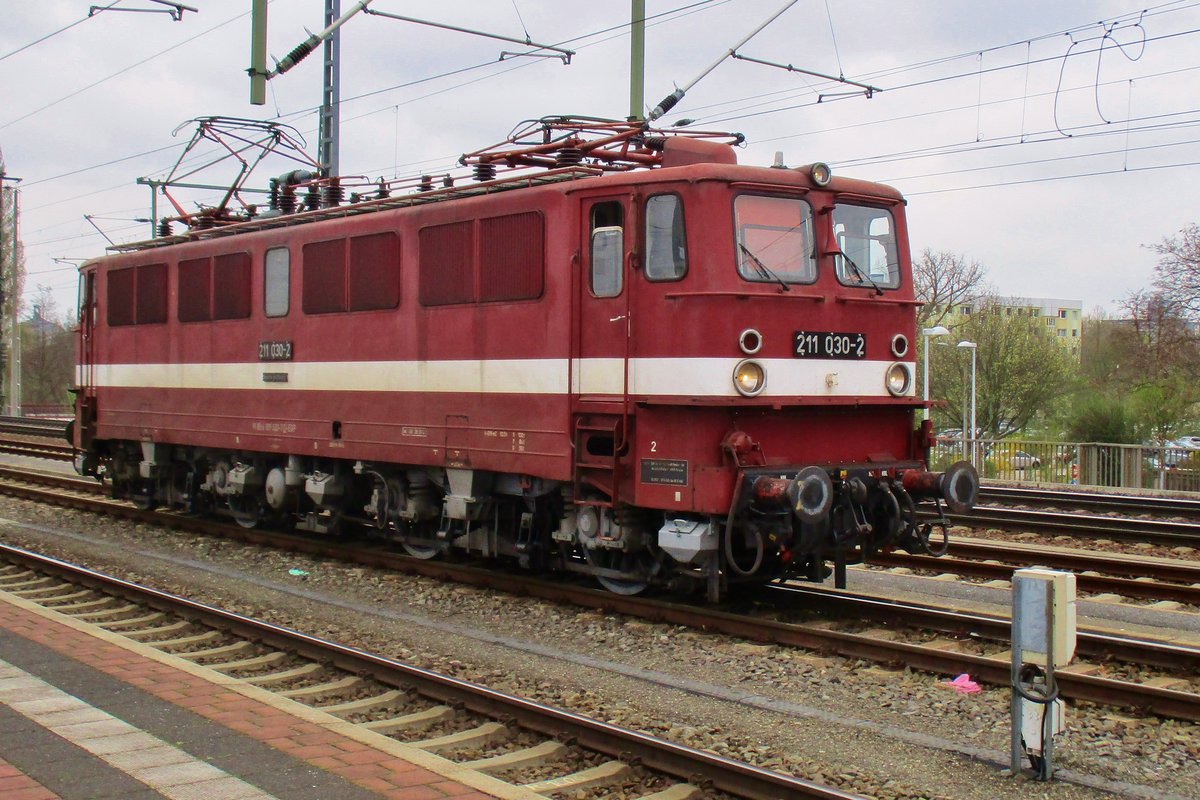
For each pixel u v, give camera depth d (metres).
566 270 11.10
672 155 11.26
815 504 9.63
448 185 13.26
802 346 10.49
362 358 13.58
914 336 11.48
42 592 12.10
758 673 8.83
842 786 6.45
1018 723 6.55
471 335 12.12
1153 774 6.60
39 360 84.88
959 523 16.64
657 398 10.27
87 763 6.21
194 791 5.83
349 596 12.27
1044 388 47.00
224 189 20.91
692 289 10.09
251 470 16.08
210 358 16.22
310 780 6.04
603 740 7.03
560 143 12.16
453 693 8.00
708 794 6.39
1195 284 39.56
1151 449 24.27
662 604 10.62
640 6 18.08
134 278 17.89
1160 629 10.35
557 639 10.21
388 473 13.80
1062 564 13.23
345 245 13.82
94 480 23.03
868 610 10.48
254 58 16.42
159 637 10.33
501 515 12.83
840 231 11.04
